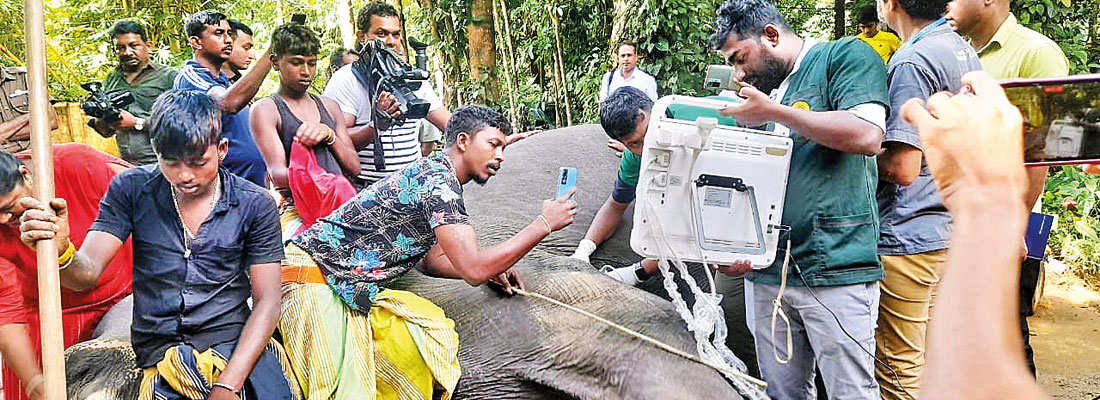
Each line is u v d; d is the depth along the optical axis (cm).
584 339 312
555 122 937
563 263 373
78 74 1037
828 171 289
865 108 270
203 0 1216
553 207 298
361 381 284
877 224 298
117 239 263
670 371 303
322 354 282
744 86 265
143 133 477
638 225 286
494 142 302
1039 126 191
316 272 291
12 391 300
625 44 702
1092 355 498
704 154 281
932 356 88
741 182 284
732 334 401
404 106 403
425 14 928
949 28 299
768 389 322
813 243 292
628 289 339
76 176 322
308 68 381
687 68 776
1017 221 90
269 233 272
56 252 217
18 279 278
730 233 287
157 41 1173
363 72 425
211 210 265
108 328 314
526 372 311
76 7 1125
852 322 293
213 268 267
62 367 214
